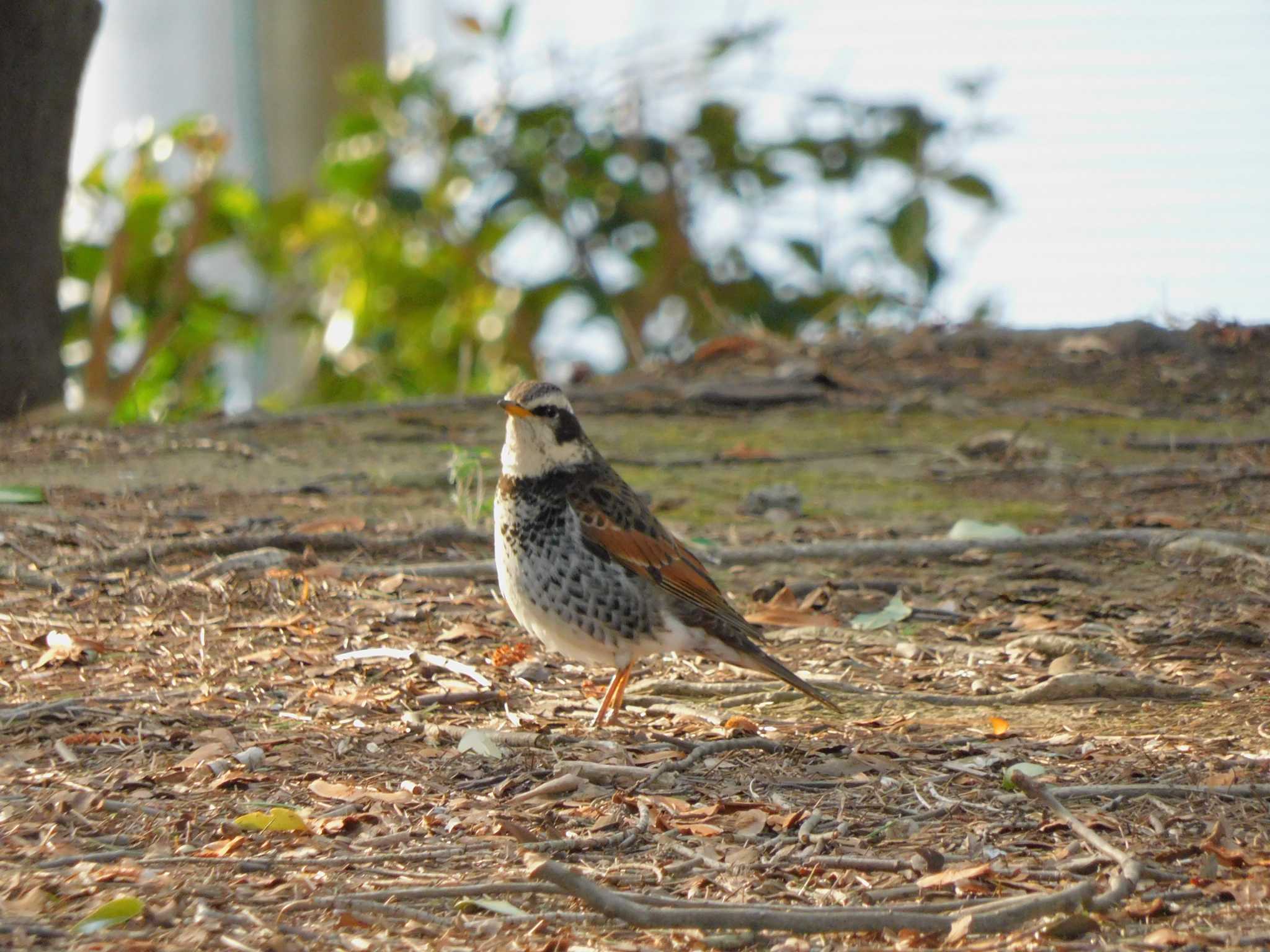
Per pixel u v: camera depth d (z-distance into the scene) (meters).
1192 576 12.20
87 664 9.54
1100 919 6.16
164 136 21.55
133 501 13.53
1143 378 20.12
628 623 9.13
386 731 8.65
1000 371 20.55
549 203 23.08
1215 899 6.37
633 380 20.53
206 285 27.42
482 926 6.07
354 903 6.21
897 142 23.17
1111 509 14.39
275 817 7.05
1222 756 8.20
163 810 7.25
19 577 11.03
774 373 20.05
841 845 7.10
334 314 23.56
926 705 9.43
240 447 15.93
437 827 7.20
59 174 17.08
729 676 10.19
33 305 17.19
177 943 5.76
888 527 13.63
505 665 10.13
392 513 13.53
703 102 23.42
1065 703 9.40
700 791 7.86
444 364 23.19
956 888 6.50
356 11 29.50
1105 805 7.50
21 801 7.24
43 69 16.52
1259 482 15.33
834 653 10.52
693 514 14.01
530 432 9.14
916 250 23.11
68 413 17.25
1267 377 20.08
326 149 25.47
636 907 6.10
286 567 11.67
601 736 8.77
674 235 23.44
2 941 5.72
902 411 18.78
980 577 12.23
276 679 9.46
